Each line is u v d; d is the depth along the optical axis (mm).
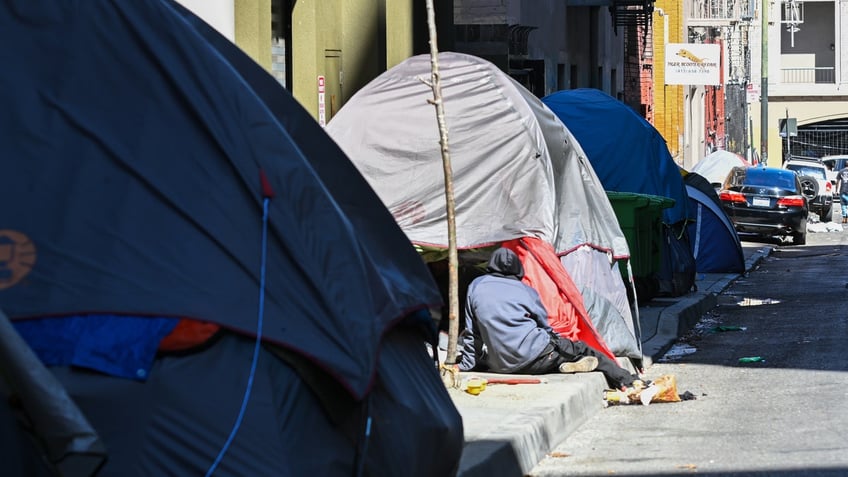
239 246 9797
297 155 10492
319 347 9656
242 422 9328
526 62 48344
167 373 9266
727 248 41531
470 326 19531
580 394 17812
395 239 11773
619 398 19016
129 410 9133
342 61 30734
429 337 11680
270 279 9781
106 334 9250
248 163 10125
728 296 36062
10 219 9625
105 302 9328
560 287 20922
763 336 26828
